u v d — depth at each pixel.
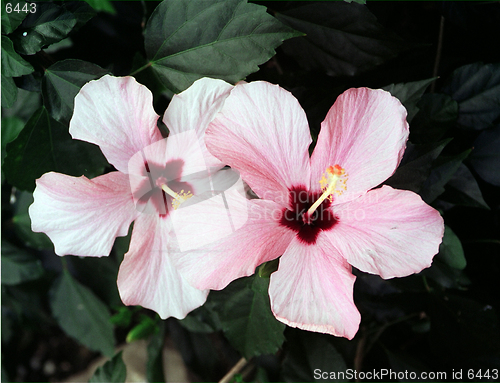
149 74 0.33
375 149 0.29
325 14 0.34
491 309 0.36
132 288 0.30
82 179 0.29
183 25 0.31
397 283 0.37
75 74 0.32
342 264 0.29
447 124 0.35
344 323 0.28
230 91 0.29
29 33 0.31
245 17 0.31
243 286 0.34
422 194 0.33
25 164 0.33
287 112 0.29
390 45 0.34
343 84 0.37
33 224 0.29
